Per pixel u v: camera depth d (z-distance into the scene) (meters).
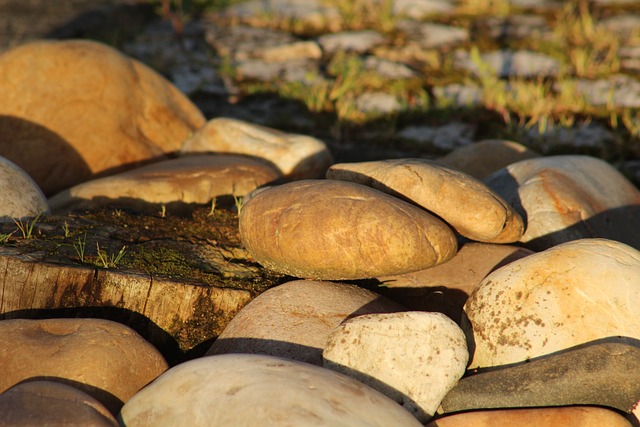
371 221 3.85
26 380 3.30
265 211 4.10
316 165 6.23
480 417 3.34
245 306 4.05
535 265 3.76
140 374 3.45
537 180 5.16
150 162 6.60
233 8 14.43
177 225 4.84
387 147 8.35
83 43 6.83
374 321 3.54
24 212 4.63
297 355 3.70
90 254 4.21
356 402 3.05
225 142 6.39
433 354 3.47
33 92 6.42
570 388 3.30
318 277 4.07
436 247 3.94
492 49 11.80
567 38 12.21
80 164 6.39
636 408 3.39
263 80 10.45
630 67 10.79
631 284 3.60
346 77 10.12
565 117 8.95
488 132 8.68
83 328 3.56
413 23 13.31
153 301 4.03
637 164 7.69
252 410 2.92
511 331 3.65
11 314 3.95
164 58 11.10
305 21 13.38
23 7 13.73
